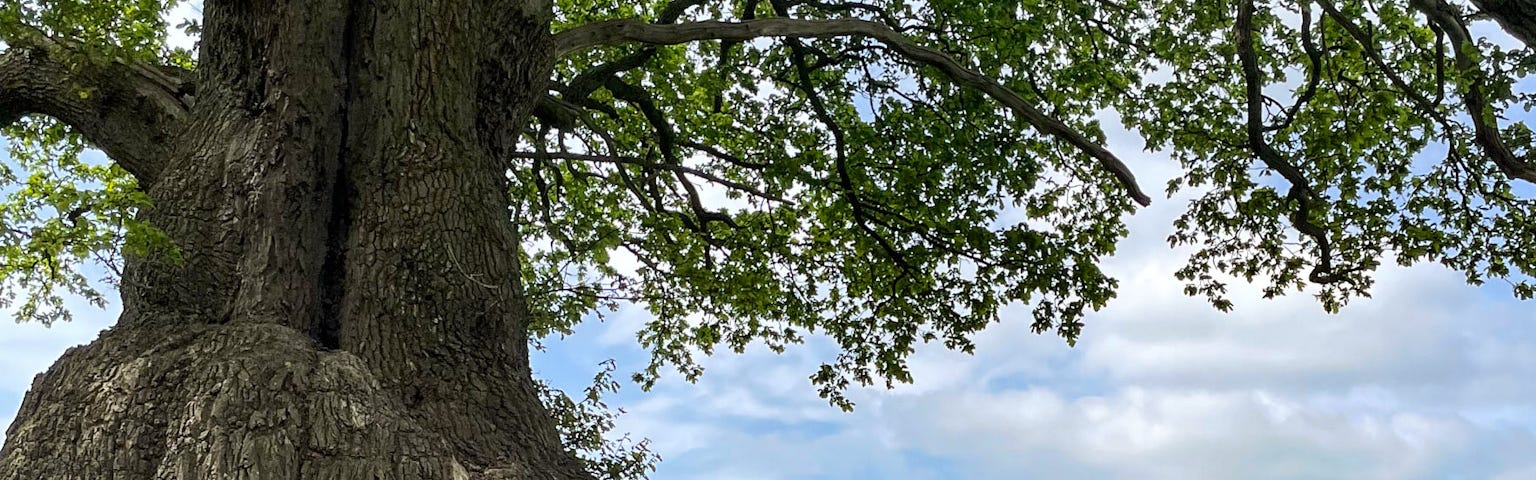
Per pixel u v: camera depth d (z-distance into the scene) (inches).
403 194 239.3
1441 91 346.0
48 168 402.6
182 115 266.7
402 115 247.0
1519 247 446.9
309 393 194.7
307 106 243.0
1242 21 360.2
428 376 219.6
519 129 273.7
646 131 522.9
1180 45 461.7
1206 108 453.1
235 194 235.5
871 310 532.1
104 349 212.1
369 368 213.3
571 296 484.4
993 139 479.2
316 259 236.4
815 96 482.6
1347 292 455.2
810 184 486.6
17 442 195.2
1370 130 402.3
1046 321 470.9
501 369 230.4
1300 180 404.5
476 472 203.2
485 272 239.5
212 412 187.2
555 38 296.2
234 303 226.2
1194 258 476.4
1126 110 482.3
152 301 223.0
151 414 193.5
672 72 513.7
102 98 268.2
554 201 539.8
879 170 504.1
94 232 195.8
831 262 535.8
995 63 460.4
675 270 522.9
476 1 260.5
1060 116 478.6
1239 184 456.8
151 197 240.1
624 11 513.3
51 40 250.7
